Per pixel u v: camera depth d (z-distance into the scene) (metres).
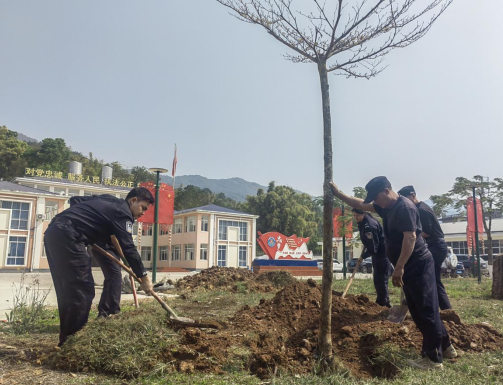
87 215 4.29
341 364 3.53
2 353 3.89
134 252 4.38
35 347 4.14
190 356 3.54
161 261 40.81
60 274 4.08
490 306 7.88
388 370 3.62
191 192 63.16
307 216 52.72
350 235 17.91
